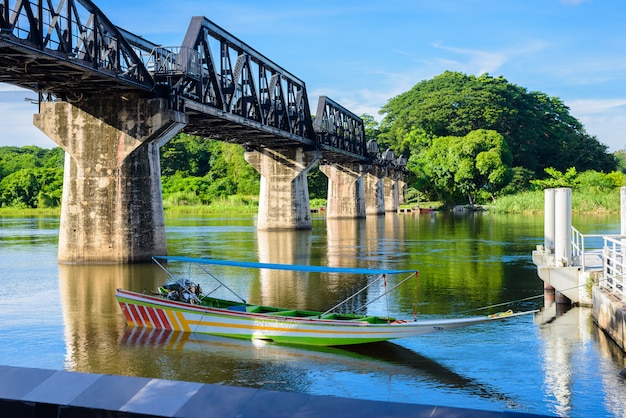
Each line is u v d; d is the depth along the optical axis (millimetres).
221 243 56125
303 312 22703
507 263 41688
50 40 30812
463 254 47125
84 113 40281
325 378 18219
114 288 32281
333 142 82250
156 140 40938
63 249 40719
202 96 44875
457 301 28703
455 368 19000
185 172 178250
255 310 23812
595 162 180500
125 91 39688
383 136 183500
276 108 62344
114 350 20953
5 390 10852
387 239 60344
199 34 44250
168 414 10070
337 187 103000
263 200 73688
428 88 198750
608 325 21578
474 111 173000
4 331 23531
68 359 20000
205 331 22844
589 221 81875
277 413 9945
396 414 9758
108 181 40188
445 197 147250
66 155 40969
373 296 30031
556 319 24391
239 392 10570
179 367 19188
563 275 26203
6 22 27891
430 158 148000
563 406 15992
